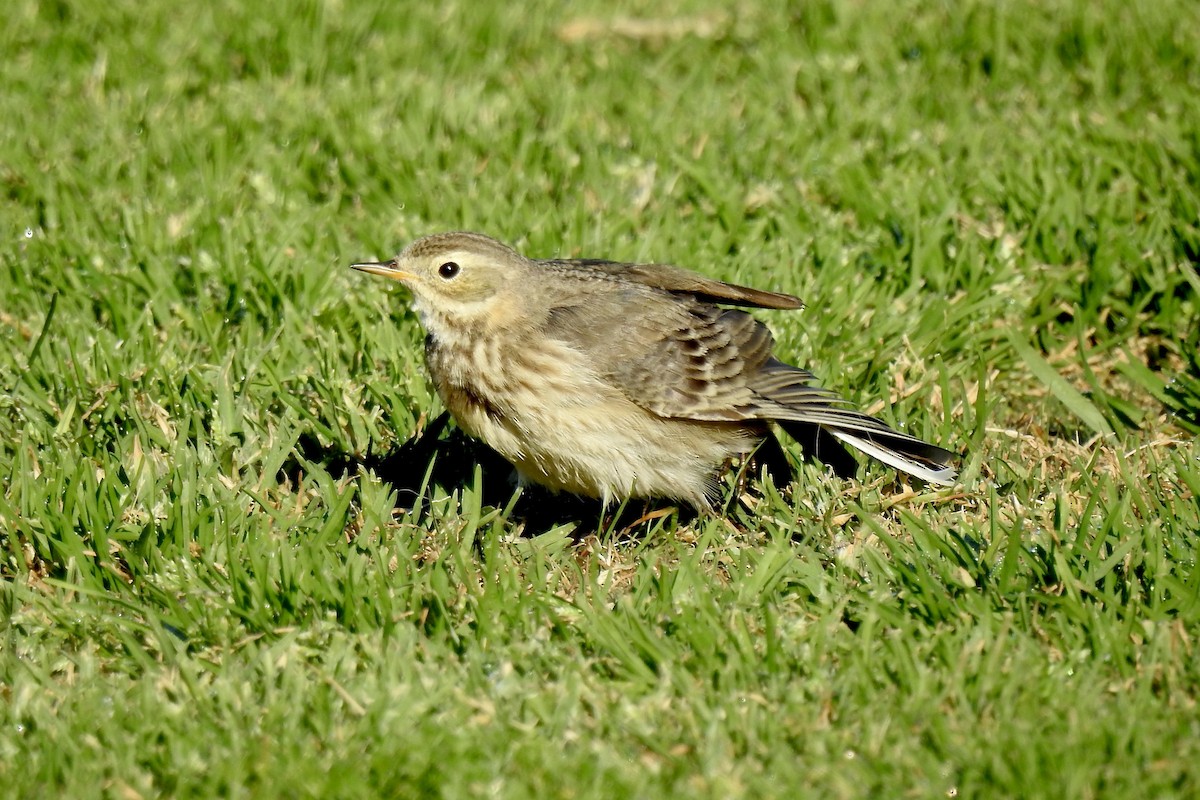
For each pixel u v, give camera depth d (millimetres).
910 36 18578
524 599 9414
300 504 10547
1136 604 9180
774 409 10695
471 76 18000
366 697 8625
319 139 16125
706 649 8930
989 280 13266
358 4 19672
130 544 9977
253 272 13234
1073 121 16109
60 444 11125
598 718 8430
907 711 8352
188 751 8219
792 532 10328
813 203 14656
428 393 11969
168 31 18875
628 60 18609
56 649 9203
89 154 15688
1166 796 7742
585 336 10625
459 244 10742
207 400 11703
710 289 11445
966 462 11086
